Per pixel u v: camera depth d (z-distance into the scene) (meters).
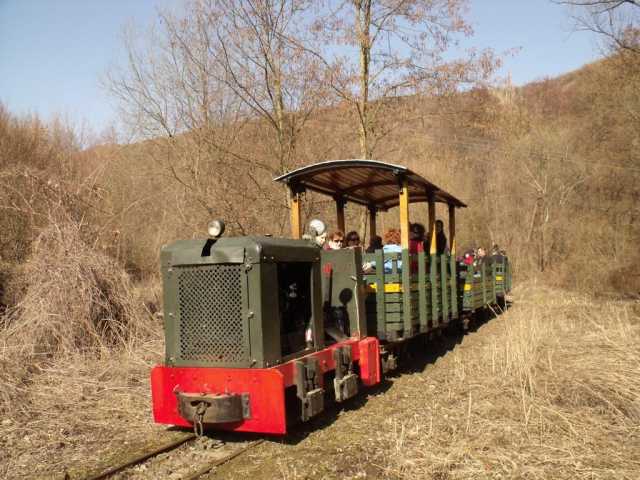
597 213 27.27
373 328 8.63
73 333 8.97
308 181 9.41
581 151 30.33
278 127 14.94
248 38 14.38
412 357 10.30
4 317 9.19
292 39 14.51
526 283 26.50
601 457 5.11
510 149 32.56
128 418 6.80
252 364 5.69
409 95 15.05
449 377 8.53
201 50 15.27
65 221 10.16
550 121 35.94
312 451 5.62
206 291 5.92
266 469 5.21
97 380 8.07
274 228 15.45
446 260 11.02
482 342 11.87
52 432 6.29
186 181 15.59
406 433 5.90
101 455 5.69
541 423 5.89
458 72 14.60
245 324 5.73
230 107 15.54
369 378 7.42
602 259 22.81
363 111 14.98
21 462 5.52
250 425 5.60
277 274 6.09
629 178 24.58
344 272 7.74
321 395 6.13
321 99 14.62
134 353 9.20
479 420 6.13
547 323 10.77
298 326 6.65
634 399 6.48
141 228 14.97
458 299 12.81
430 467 4.97
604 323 11.46
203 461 5.46
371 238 11.10
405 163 20.06
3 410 6.91
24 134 17.47
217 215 14.89
